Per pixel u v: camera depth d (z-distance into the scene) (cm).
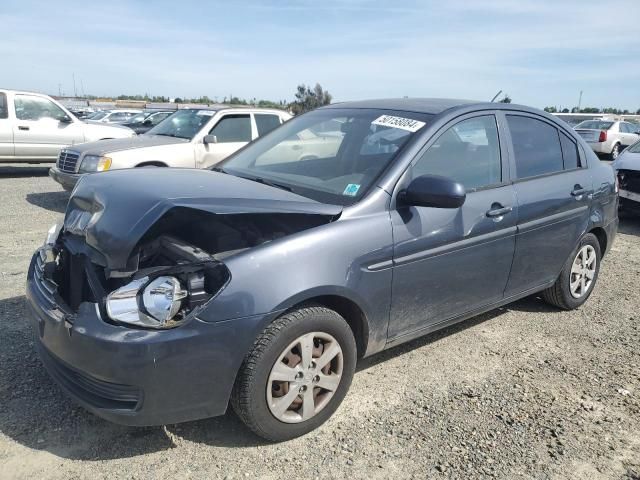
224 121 887
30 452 270
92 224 280
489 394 342
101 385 251
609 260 659
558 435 303
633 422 319
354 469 269
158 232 282
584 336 435
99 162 782
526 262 409
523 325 452
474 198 360
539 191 409
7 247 607
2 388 321
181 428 295
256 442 286
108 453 273
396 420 310
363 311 305
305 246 278
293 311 275
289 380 278
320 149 380
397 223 315
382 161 335
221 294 254
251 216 276
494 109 399
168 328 246
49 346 273
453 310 364
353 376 324
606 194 485
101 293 265
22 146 1140
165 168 374
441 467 273
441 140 352
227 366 258
